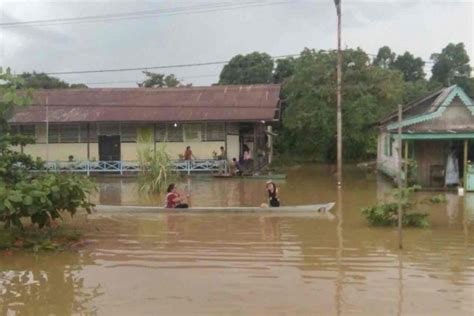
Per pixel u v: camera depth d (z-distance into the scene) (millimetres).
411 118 21938
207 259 10164
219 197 20203
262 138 35562
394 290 8102
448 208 16562
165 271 9344
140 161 23297
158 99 33250
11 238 11664
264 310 7273
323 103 36500
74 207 11727
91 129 32125
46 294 8156
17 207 10633
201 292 8109
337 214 15484
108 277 9023
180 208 15961
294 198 19859
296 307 7379
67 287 8492
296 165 39156
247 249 10977
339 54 26078
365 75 36625
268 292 8062
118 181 27391
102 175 30422
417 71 59375
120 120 30547
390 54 60188
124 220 14555
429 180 22422
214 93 33594
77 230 13078
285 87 38719
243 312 7207
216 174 28891
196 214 15523
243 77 51062
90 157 32281
